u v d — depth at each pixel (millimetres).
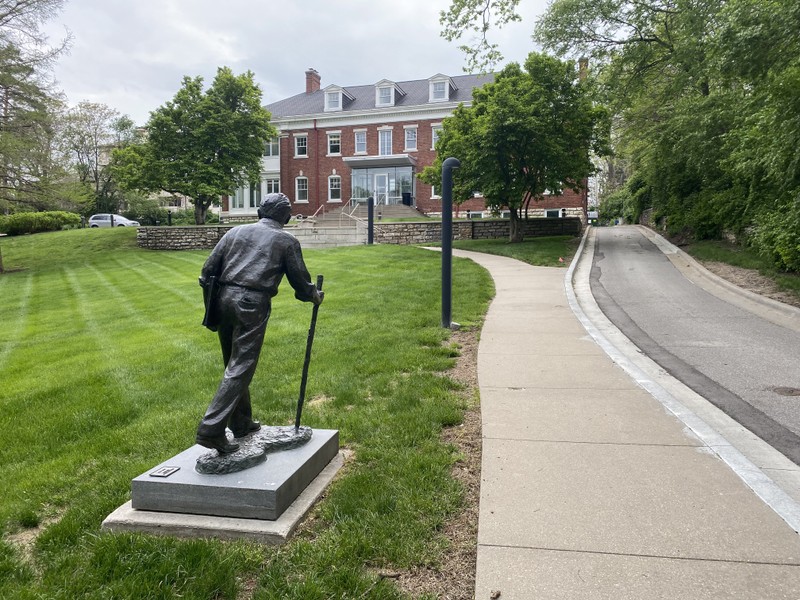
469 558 3084
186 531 3365
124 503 3734
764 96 13234
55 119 26953
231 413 3635
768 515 3412
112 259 27812
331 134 47312
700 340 9234
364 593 2760
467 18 19188
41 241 33969
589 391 6008
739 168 15758
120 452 4695
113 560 3074
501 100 23156
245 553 3139
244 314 3744
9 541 3414
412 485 3818
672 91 25109
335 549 3123
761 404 6031
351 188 46281
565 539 3188
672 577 2832
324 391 6094
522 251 22125
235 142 34562
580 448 4477
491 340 8578
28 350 9836
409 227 30656
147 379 6980
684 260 19828
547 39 26438
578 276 16984
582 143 25344
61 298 17062
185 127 34562
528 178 25078
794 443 4961
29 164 25703
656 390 6004
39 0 24406
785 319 10805
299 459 3869
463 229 30562
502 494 3730
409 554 3068
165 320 11633
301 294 4117
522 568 2926
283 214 4121
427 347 8023
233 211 50188
